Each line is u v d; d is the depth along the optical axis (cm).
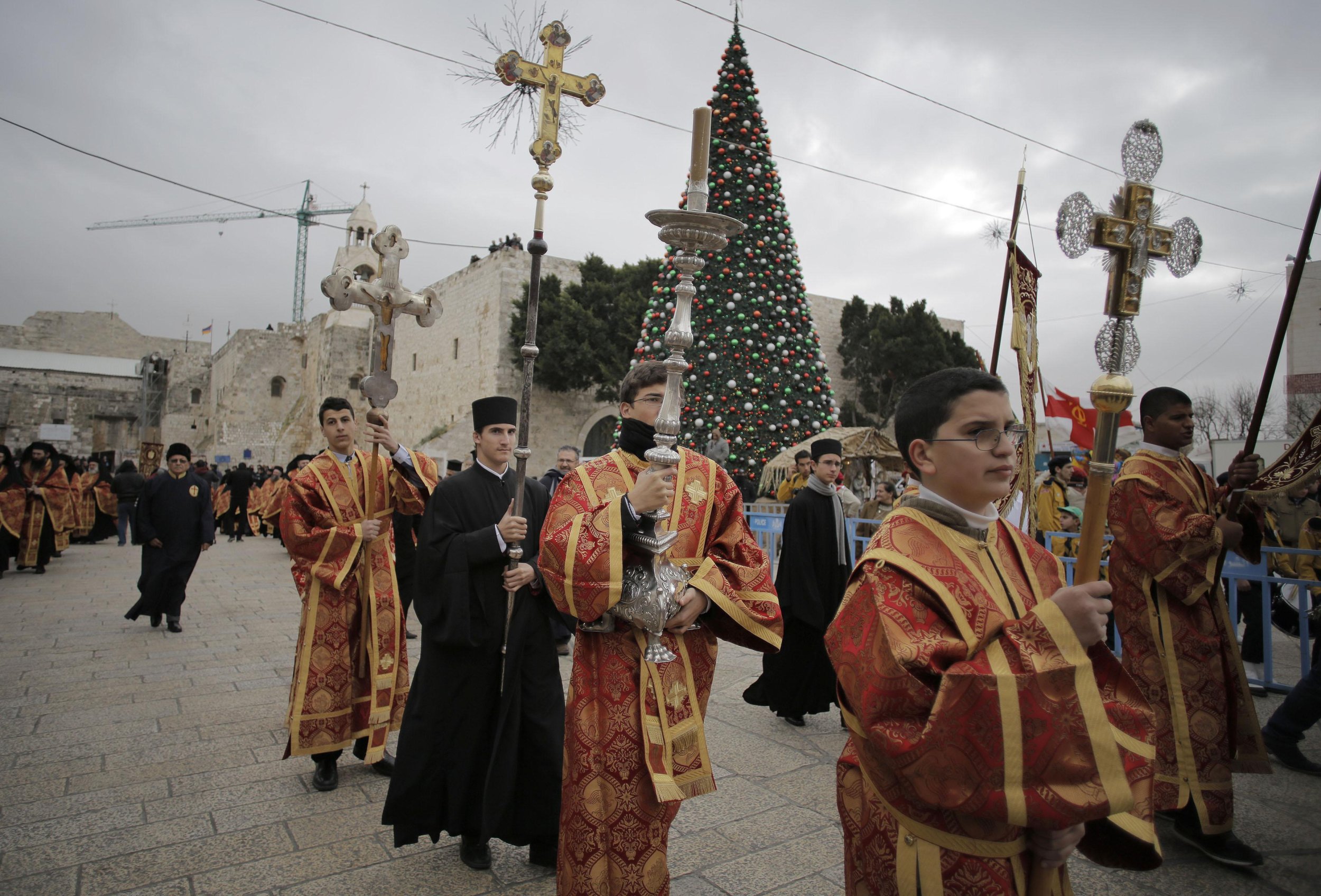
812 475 530
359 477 461
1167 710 335
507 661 319
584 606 242
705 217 223
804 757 450
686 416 1422
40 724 507
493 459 370
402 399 3706
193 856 332
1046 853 157
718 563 268
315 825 365
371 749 421
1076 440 1206
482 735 331
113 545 1856
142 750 462
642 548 243
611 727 248
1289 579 553
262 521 2083
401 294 422
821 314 3531
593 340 2712
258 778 422
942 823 158
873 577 166
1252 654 663
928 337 3331
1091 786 141
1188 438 358
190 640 770
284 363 4812
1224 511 360
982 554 173
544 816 315
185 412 5534
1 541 1201
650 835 245
